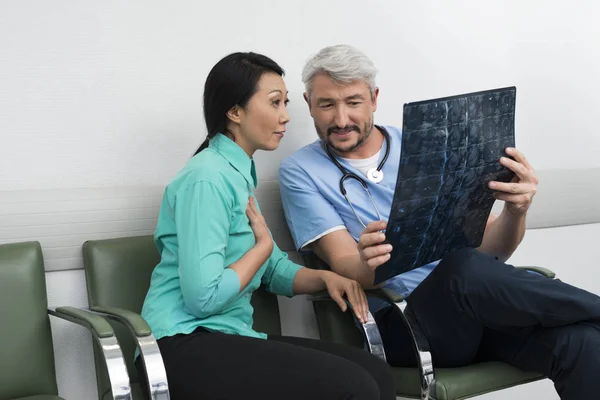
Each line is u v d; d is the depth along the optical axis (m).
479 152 1.80
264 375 1.55
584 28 2.90
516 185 1.90
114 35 2.13
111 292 1.94
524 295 1.80
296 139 2.41
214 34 2.27
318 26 2.44
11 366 1.79
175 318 1.72
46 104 2.05
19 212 1.99
